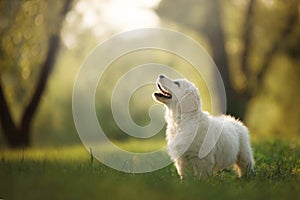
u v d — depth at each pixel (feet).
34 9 58.54
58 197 17.20
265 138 50.34
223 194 18.60
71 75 92.07
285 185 21.91
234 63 76.33
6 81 64.34
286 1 69.51
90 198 17.10
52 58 61.72
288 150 39.22
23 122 63.72
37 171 21.91
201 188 19.36
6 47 58.39
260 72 74.43
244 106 74.84
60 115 106.11
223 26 71.97
